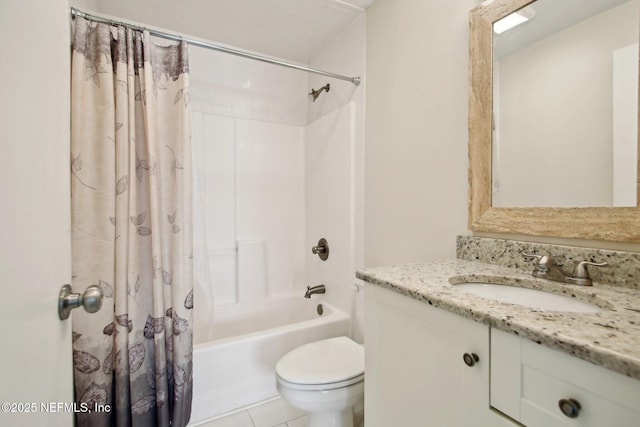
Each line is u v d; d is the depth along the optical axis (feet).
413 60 4.69
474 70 3.69
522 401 1.81
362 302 5.85
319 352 4.56
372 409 3.13
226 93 7.17
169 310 4.40
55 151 2.00
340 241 6.46
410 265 3.51
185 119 4.50
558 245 2.96
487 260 3.58
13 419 1.34
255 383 5.25
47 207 1.83
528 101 3.26
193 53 6.77
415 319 2.60
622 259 2.53
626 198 2.56
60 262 2.09
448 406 2.30
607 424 1.46
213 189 7.10
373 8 5.58
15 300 1.38
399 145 4.98
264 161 7.70
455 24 4.03
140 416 4.07
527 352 1.78
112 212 3.92
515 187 3.37
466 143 3.89
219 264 7.22
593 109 2.78
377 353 3.06
